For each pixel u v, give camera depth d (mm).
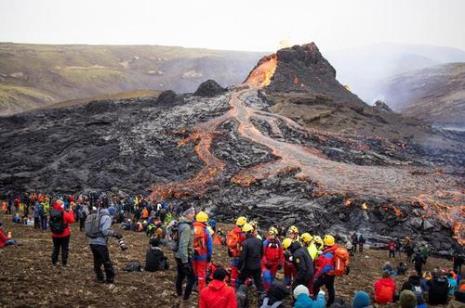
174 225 12016
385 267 19219
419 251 27797
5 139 93125
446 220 46000
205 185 61688
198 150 74000
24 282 12328
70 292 11828
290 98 106500
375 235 45000
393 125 107312
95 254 13141
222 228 43219
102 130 88375
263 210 50688
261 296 12328
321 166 64500
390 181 57906
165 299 12070
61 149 82312
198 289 12312
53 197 52938
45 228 30000
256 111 93438
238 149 72500
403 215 46938
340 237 43656
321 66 141125
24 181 70188
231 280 13438
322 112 98250
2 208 48406
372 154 76500
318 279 12930
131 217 45719
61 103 139125
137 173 68938
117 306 11188
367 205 48594
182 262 11617
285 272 13531
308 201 51594
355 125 97125
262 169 63531
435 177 62156
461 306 14773
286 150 72125
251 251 12430
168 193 60250
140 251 21812
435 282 15883
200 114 91500
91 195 56000
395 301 14875
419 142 93500
